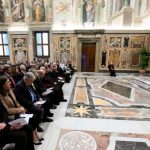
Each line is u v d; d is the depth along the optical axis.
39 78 5.20
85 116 4.94
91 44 13.80
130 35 13.34
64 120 4.60
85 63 14.16
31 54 14.02
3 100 3.03
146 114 5.23
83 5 13.09
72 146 3.39
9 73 5.91
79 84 9.48
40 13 13.38
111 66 12.76
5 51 14.34
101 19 13.29
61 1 13.12
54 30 13.53
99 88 8.60
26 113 3.56
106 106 5.90
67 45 13.77
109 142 3.55
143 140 3.66
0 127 2.59
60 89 6.24
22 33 13.78
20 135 2.67
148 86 9.22
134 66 13.80
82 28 13.46
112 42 13.51
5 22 13.72
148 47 13.44
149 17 13.07
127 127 4.27
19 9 13.45
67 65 12.77
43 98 4.63
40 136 3.74
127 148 3.35
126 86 9.15
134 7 12.98
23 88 3.77
